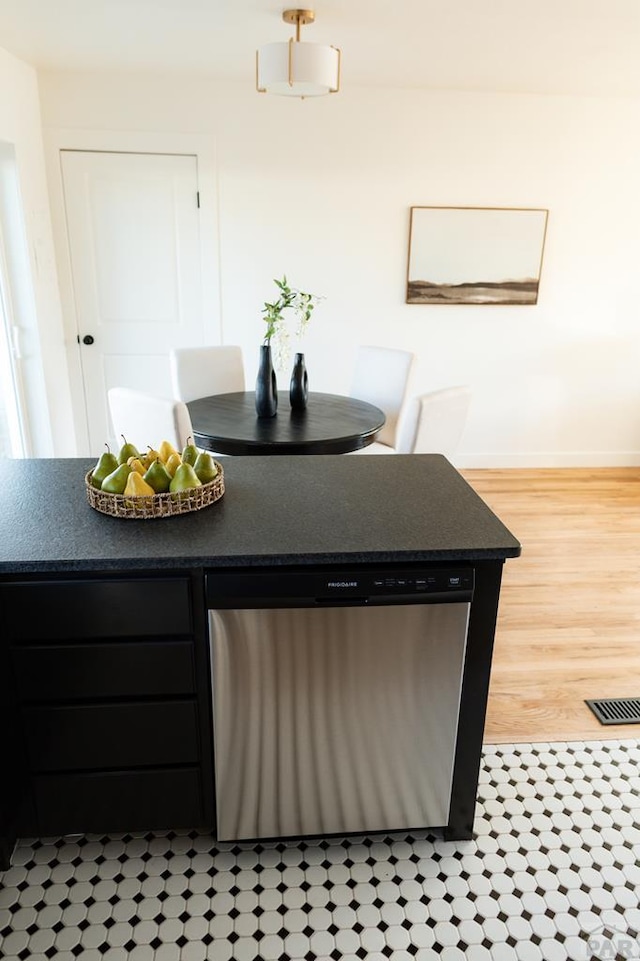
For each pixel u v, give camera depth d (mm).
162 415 2516
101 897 1647
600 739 2205
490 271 4414
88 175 3992
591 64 3439
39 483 1893
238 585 1456
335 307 4406
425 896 1669
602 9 2666
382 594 1486
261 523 1624
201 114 3963
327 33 3027
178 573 1474
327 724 1612
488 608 1567
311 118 4035
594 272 4520
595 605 3008
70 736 1595
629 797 1983
